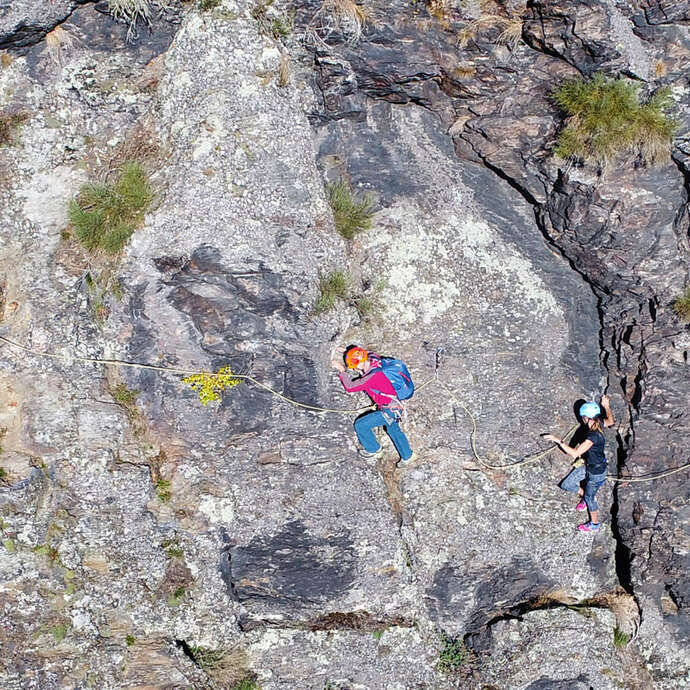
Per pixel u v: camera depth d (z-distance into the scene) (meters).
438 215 10.91
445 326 10.93
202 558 10.62
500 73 9.82
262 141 9.73
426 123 10.64
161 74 9.81
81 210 9.59
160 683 10.10
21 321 9.69
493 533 11.04
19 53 9.36
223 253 9.64
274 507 10.68
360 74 10.01
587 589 11.41
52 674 9.75
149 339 9.97
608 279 10.56
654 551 11.21
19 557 9.66
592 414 10.63
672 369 10.62
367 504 10.86
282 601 11.02
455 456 11.08
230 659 10.73
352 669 11.00
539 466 11.23
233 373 10.18
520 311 11.08
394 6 9.47
